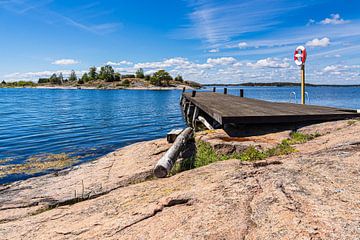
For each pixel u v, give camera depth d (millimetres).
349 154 4633
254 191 3662
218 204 3441
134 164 7672
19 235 3830
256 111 9320
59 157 10312
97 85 171125
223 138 7836
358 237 2406
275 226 2775
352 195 3146
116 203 4410
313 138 7066
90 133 15898
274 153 6055
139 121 21672
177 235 2930
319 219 2752
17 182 7520
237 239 2703
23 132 16016
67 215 4305
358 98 51156
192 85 185625
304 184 3621
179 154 7250
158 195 4312
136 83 166875
